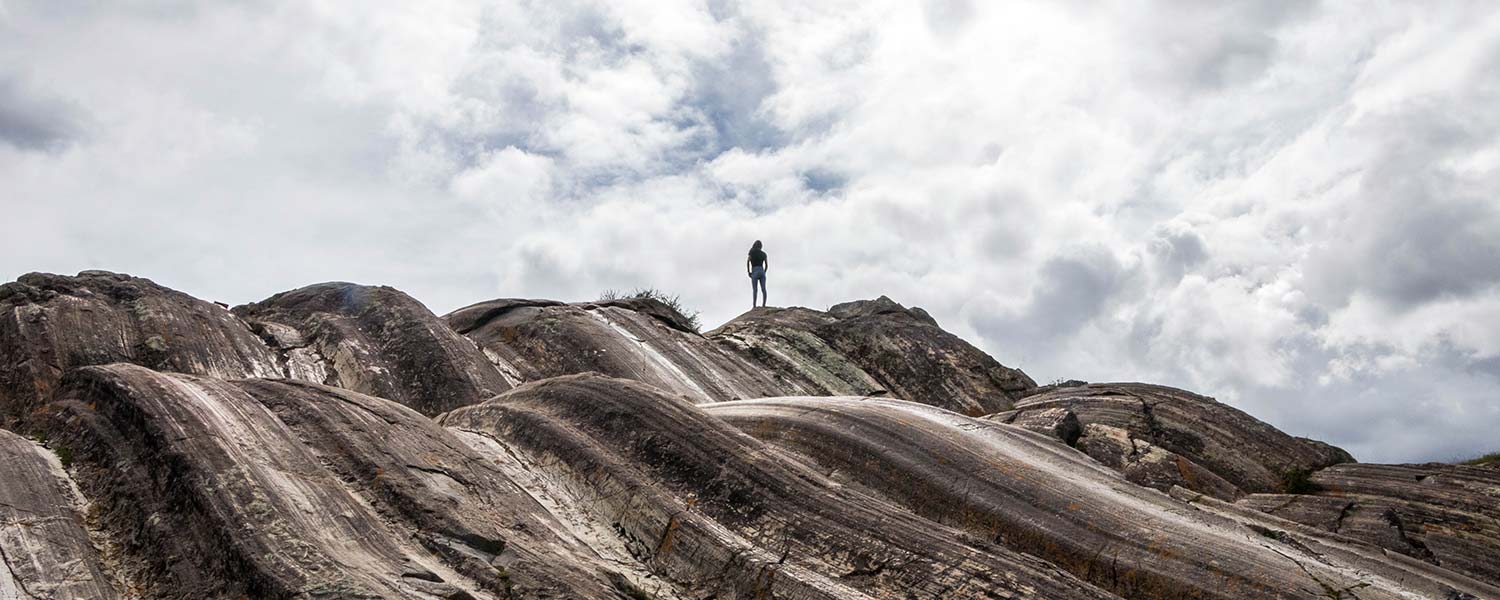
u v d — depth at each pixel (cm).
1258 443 1858
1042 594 1032
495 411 1508
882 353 2823
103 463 1117
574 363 2234
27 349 1581
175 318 1845
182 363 1720
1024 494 1253
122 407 1173
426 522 1070
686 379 2262
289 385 1315
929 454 1351
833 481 1299
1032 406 2130
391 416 1310
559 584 1012
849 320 3000
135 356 1697
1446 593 1123
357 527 1038
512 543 1080
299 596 896
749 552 1129
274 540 966
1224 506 1377
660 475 1286
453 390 1917
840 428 1442
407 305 2192
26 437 1195
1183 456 1841
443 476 1190
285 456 1130
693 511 1218
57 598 902
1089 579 1134
